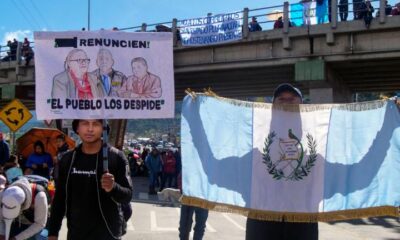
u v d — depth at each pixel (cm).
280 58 2356
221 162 448
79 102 436
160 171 2234
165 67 452
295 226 436
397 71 2545
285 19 2280
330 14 2198
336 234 1154
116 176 408
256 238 438
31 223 505
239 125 452
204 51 2589
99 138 418
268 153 444
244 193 441
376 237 1120
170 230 1120
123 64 444
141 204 1688
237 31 2403
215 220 1320
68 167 411
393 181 430
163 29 2597
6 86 3497
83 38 439
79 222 402
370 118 443
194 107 452
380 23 2089
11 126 1537
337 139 445
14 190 487
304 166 441
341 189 439
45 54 435
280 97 458
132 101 444
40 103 433
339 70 2548
